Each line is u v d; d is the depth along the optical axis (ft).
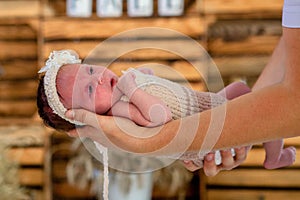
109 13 9.78
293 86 3.60
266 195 10.10
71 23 9.97
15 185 9.91
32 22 10.16
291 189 10.06
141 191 9.09
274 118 3.66
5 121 10.24
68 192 10.23
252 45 10.05
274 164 5.03
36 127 10.16
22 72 10.59
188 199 10.02
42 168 10.20
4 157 9.81
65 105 4.43
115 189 8.98
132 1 9.71
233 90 5.03
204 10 9.78
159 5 9.71
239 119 3.72
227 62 10.11
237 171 10.10
